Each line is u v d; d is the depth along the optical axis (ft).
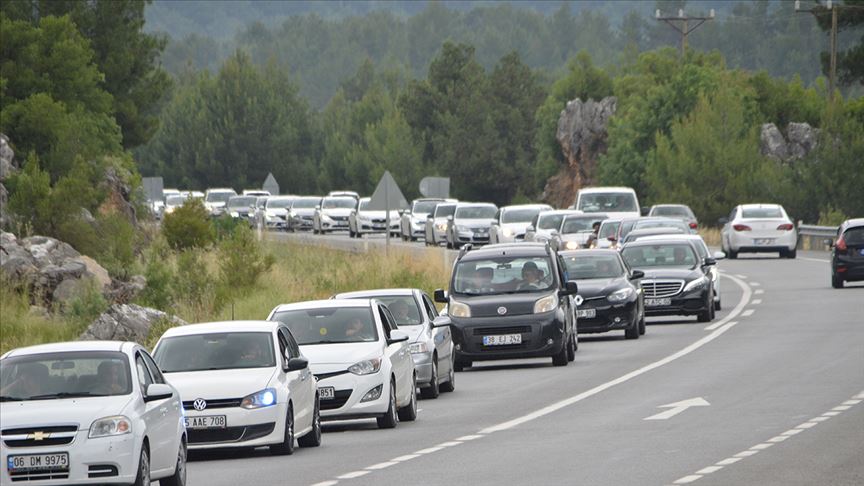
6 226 376.89
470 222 578.25
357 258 445.78
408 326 206.49
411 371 183.01
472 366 253.24
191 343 158.51
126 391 123.34
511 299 240.12
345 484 127.24
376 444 157.99
